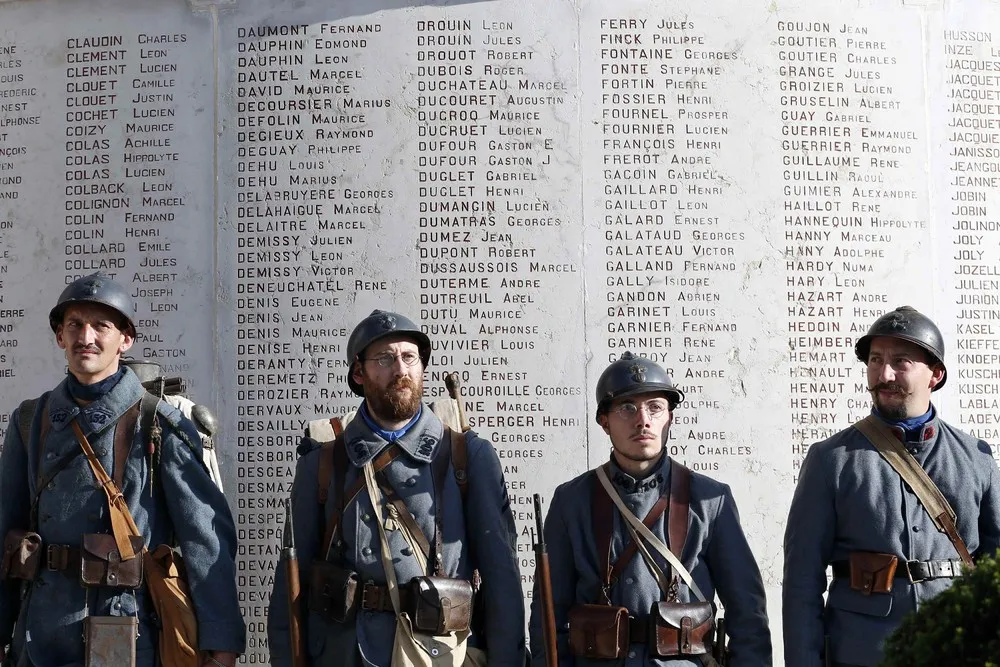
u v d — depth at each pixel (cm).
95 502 547
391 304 759
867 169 788
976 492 571
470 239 764
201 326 762
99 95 789
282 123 775
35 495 557
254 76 780
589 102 779
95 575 534
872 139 791
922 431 578
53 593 541
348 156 770
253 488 751
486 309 760
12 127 794
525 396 754
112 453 555
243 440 753
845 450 579
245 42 783
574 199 770
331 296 760
